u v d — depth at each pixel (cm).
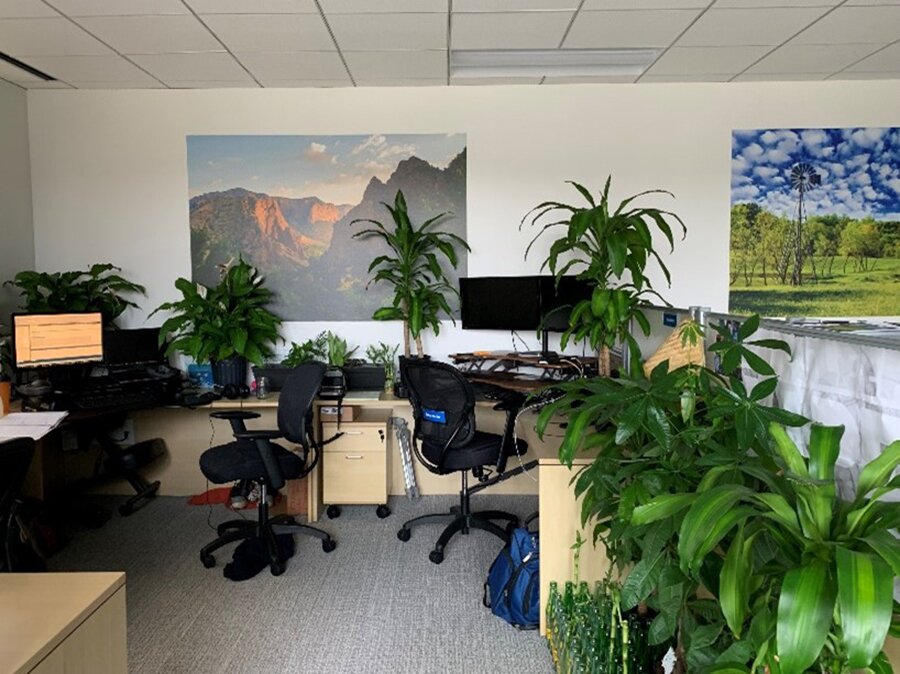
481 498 398
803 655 87
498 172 400
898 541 93
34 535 304
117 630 138
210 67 360
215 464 297
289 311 407
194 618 256
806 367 159
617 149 399
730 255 403
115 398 333
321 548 326
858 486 109
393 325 409
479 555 317
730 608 106
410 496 398
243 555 301
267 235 404
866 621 82
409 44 330
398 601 271
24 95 396
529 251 403
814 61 359
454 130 398
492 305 379
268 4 282
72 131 400
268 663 226
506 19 301
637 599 143
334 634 245
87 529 350
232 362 378
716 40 329
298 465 314
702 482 127
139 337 372
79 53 337
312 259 405
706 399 156
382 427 364
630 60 360
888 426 129
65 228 404
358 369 376
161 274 406
